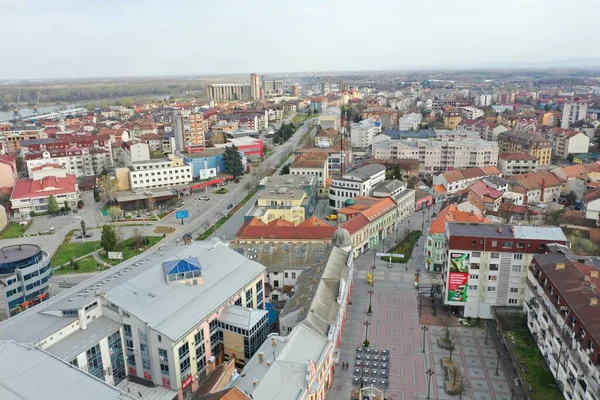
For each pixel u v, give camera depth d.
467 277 128.50
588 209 194.38
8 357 77.00
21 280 133.75
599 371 79.19
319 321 106.69
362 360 114.88
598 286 99.56
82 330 97.69
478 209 192.75
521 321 120.94
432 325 130.75
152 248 187.38
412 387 105.44
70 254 183.12
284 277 147.50
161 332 94.06
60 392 70.38
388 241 195.62
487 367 112.44
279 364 88.69
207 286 112.75
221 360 111.69
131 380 101.00
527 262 123.69
